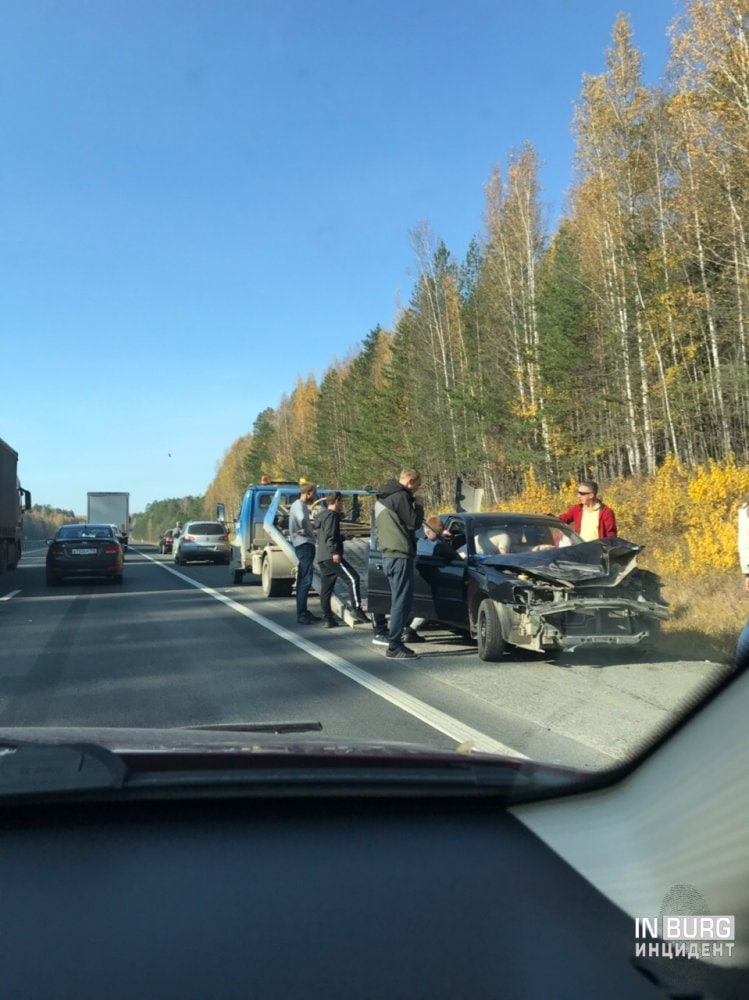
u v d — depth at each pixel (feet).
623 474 133.80
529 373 139.23
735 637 31.91
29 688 27.09
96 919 6.52
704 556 46.85
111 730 10.95
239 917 6.64
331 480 258.98
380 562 36.88
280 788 8.14
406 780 8.41
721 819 8.59
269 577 57.98
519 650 32.71
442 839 8.01
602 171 117.91
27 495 89.71
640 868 7.90
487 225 158.51
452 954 6.45
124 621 44.68
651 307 112.57
